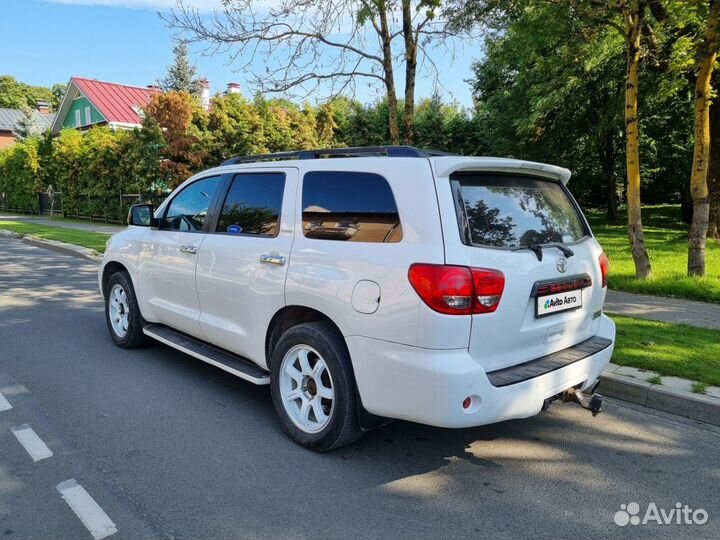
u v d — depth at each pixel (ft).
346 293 10.80
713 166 45.78
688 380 15.08
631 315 22.59
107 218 80.38
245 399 14.93
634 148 28.12
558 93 52.31
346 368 11.11
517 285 10.34
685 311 23.35
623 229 62.39
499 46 32.76
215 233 14.75
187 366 17.56
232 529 9.18
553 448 12.37
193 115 69.10
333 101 31.42
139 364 17.69
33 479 10.66
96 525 9.22
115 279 19.13
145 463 11.34
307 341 11.62
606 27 31.55
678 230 60.75
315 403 11.98
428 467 11.41
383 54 27.22
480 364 9.96
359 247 10.88
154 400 14.74
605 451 12.25
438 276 9.62
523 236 11.19
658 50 34.71
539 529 9.36
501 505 10.05
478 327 9.82
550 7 26.50
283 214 12.75
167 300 16.60
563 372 11.08
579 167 77.10
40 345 19.69
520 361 10.77
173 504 9.88
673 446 12.53
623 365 16.29
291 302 12.03
